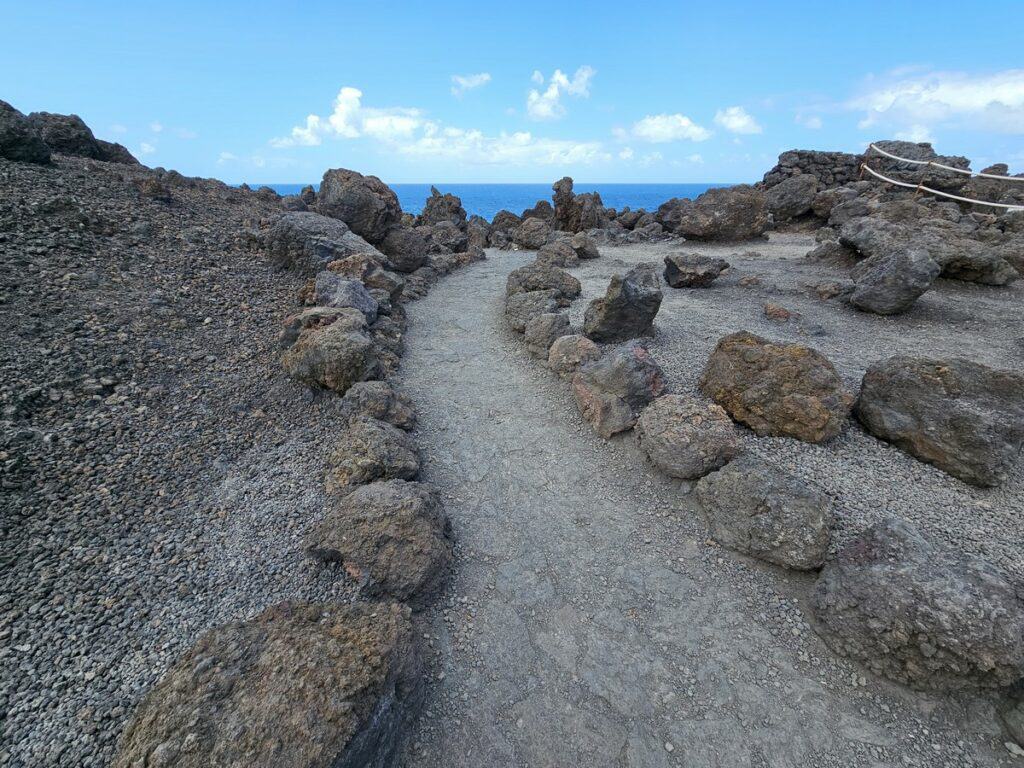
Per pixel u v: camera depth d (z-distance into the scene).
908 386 7.95
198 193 20.03
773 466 7.09
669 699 5.30
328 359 9.72
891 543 5.72
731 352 9.09
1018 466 7.58
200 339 10.81
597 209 32.47
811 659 5.60
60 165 16.42
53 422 7.77
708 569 6.69
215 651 4.66
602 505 7.86
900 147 34.38
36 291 10.23
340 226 16.47
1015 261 15.84
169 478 7.47
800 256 20.77
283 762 3.71
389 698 4.50
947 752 4.73
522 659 5.68
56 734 4.39
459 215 37.00
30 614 5.34
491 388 11.25
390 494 6.62
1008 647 4.69
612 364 9.54
